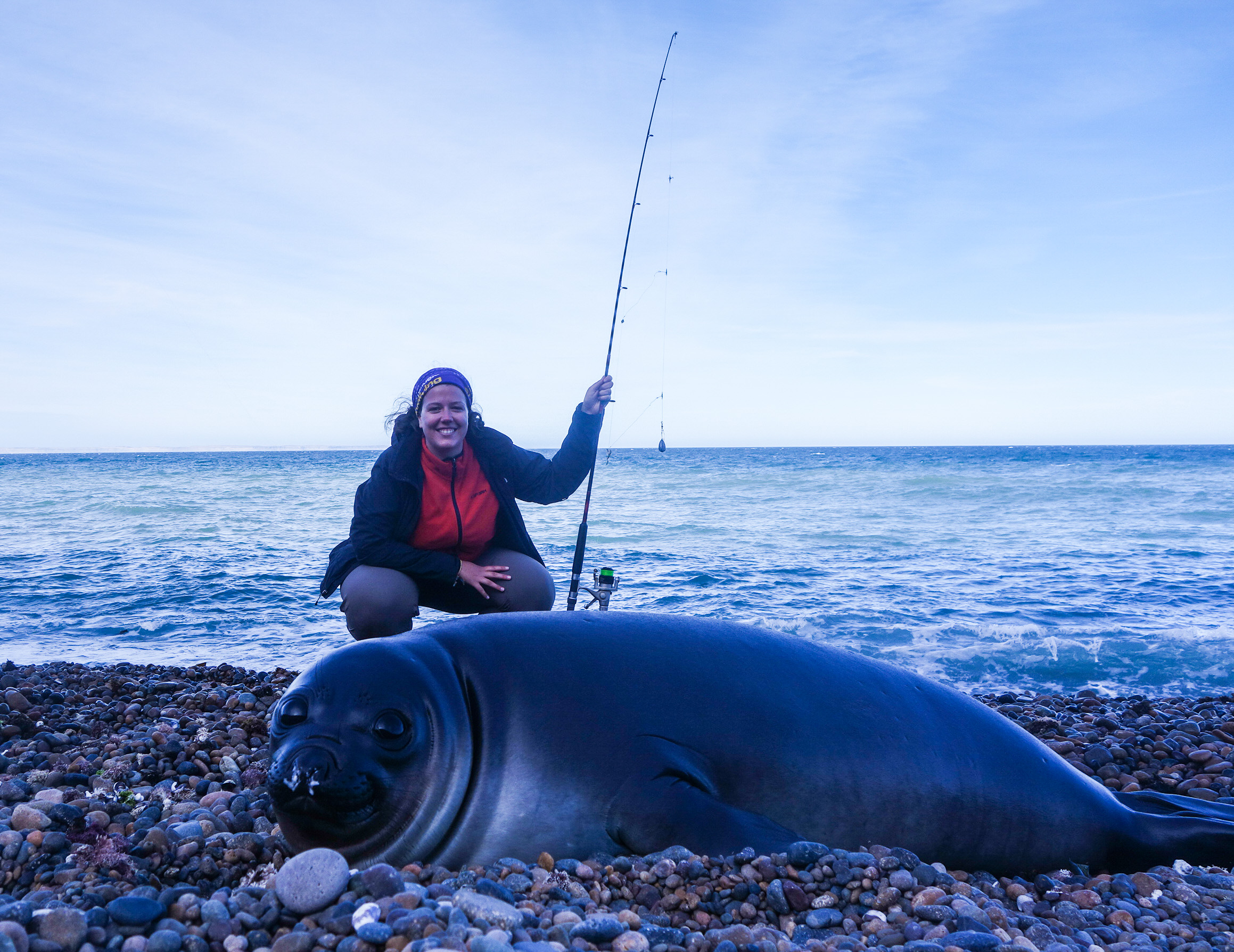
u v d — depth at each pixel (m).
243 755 4.48
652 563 18.00
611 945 2.20
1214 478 42.84
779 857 2.72
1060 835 3.49
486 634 3.18
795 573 16.61
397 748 2.66
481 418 4.87
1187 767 5.17
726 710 3.11
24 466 96.06
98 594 14.13
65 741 4.65
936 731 3.38
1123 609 12.92
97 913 2.16
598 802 2.86
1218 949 2.59
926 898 2.64
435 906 2.24
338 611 12.75
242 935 2.16
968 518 26.89
